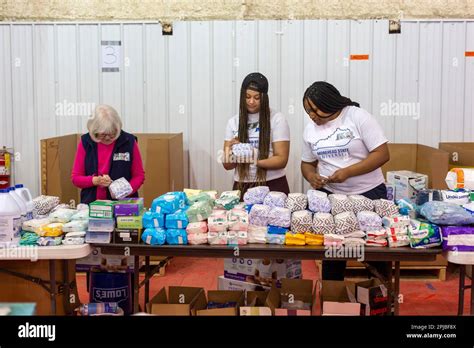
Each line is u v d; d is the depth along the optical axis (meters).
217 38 5.22
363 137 3.52
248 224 3.14
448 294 4.48
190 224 3.12
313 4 5.17
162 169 4.70
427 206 3.10
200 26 5.22
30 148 5.40
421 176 4.64
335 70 5.20
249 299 3.49
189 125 5.33
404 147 5.13
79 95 5.33
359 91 5.21
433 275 4.95
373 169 3.50
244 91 4.11
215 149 5.34
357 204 3.18
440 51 5.15
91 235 3.12
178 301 3.53
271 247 3.05
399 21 5.12
